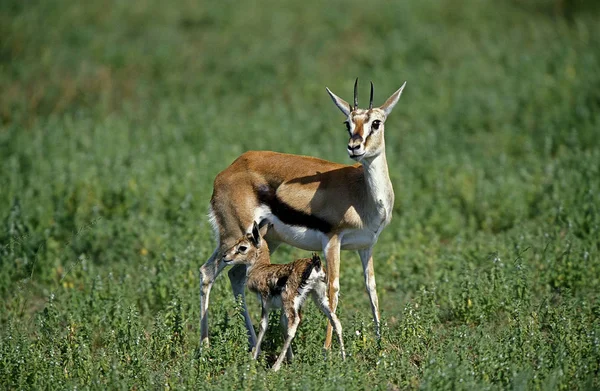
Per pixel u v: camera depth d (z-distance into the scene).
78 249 35.16
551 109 51.81
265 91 61.84
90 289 30.03
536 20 76.19
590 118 49.03
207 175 40.47
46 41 72.06
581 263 29.75
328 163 27.08
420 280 31.09
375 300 26.53
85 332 26.53
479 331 24.78
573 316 25.98
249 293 30.25
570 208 35.03
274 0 87.94
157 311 29.50
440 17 78.75
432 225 37.16
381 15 78.88
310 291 24.05
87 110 57.81
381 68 65.06
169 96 61.16
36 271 32.78
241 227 26.92
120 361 24.38
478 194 38.94
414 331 25.20
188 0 88.12
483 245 33.22
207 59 69.31
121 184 39.38
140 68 67.38
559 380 21.59
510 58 64.44
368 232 26.09
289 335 23.91
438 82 60.72
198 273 30.64
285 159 27.12
